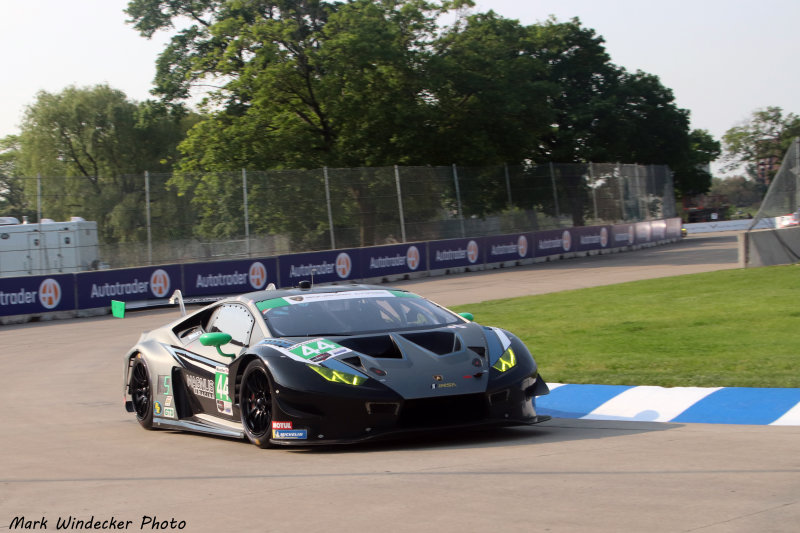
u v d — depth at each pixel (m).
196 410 15.82
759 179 183.50
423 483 10.03
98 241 55.06
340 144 81.12
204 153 84.19
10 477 12.20
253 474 11.33
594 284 50.03
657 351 22.25
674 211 109.06
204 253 58.53
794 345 21.42
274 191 61.84
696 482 9.49
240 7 85.81
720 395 16.25
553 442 12.91
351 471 11.09
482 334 14.11
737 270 49.19
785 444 11.84
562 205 82.06
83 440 15.80
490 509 8.61
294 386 12.52
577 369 20.42
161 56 106.44
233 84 80.62
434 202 70.62
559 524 7.93
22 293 47.50
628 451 11.75
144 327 41.97
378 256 63.41
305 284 16.52
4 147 149.12
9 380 26.47
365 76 79.38
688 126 119.25
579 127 108.12
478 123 85.69
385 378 12.47
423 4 85.19
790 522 7.67
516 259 74.56
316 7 89.44
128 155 123.75
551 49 111.62
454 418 12.67
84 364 29.73
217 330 15.91
